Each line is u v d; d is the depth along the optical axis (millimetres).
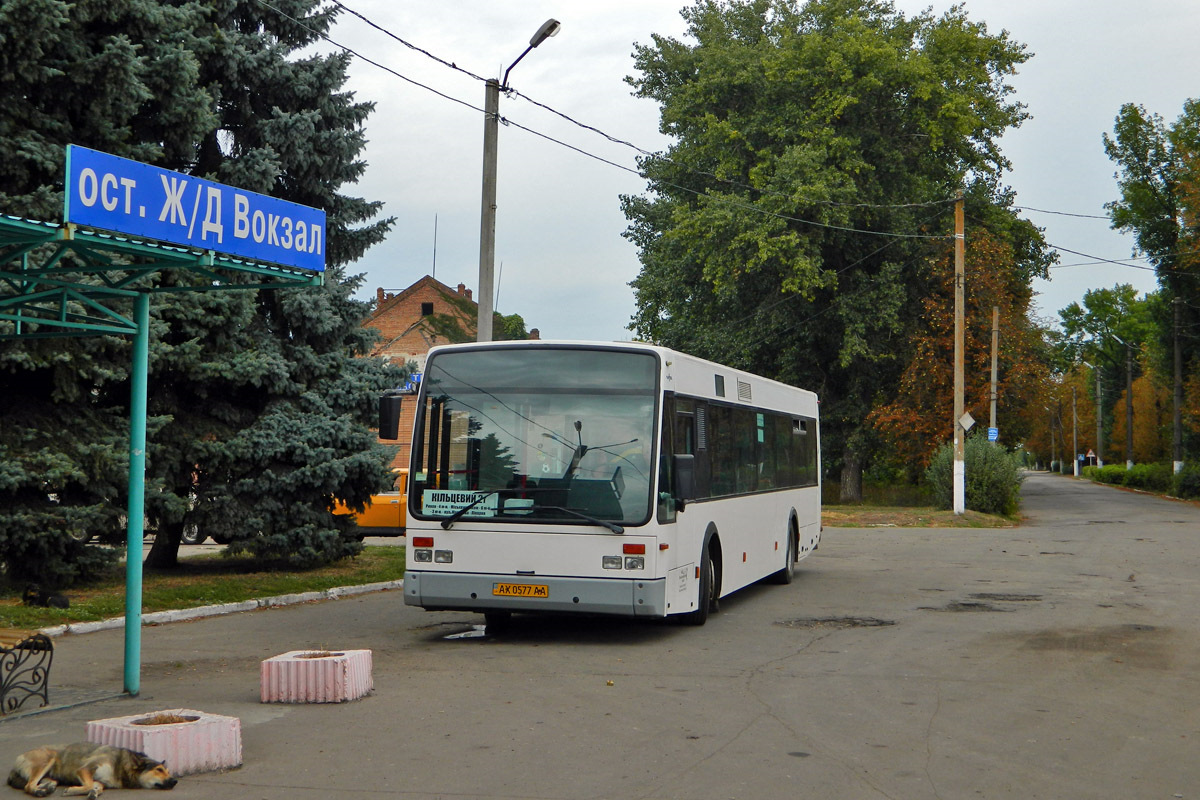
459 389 12328
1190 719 8352
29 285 8805
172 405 17141
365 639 12453
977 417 49031
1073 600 16141
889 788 6398
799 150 40094
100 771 6180
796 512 19453
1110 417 102250
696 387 13625
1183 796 6309
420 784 6395
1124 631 13016
